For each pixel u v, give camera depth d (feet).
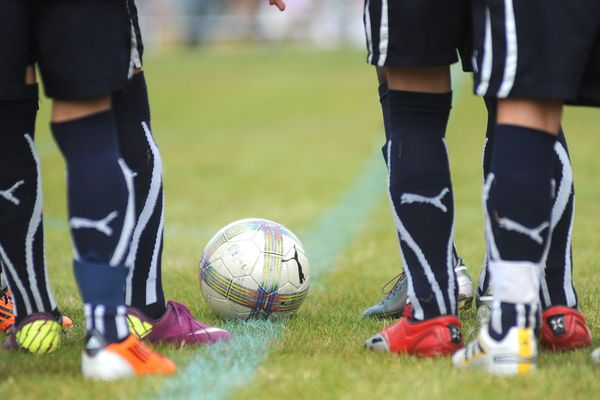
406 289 38.96
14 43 27.68
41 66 28.32
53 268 55.06
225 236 39.91
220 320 39.88
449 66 31.58
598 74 28.78
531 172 28.07
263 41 369.71
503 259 28.60
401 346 32.12
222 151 127.03
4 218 33.01
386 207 81.61
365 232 69.36
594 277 49.65
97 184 28.30
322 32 368.27
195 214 78.79
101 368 28.45
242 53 338.54
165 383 28.07
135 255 34.35
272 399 26.89
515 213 28.12
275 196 88.74
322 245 64.59
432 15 29.60
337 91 210.18
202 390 27.73
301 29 369.30
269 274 38.73
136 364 28.96
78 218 28.45
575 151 113.39
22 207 33.22
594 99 29.04
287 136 143.54
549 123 28.45
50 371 30.32
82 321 39.58
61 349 33.55
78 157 28.45
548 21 27.12
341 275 53.36
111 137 29.14
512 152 28.17
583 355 31.53
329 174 103.24
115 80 28.37
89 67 27.86
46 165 112.16
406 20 29.73
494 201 28.45
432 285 31.55
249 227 40.04
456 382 27.94
